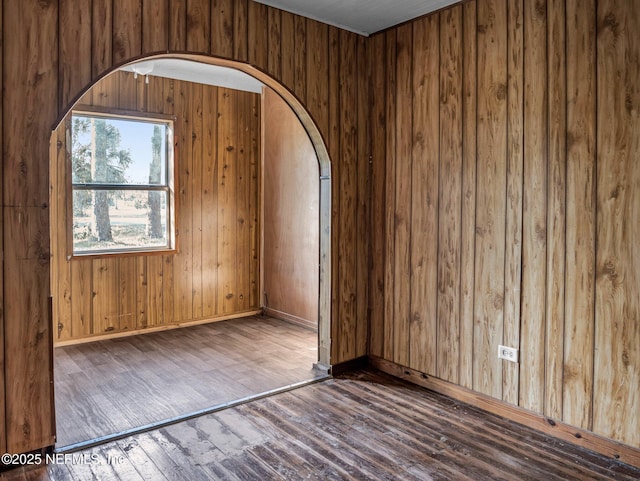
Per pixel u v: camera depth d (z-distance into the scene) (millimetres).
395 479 2275
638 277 2359
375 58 3672
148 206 4852
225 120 5250
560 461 2451
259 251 5633
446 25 3174
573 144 2582
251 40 3070
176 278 4980
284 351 4188
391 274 3641
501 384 2957
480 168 3025
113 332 4613
